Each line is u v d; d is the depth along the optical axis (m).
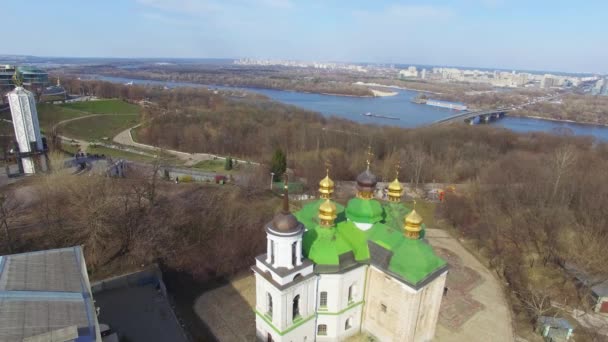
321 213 36.66
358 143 128.62
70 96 194.75
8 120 120.94
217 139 137.38
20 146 77.75
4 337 22.86
